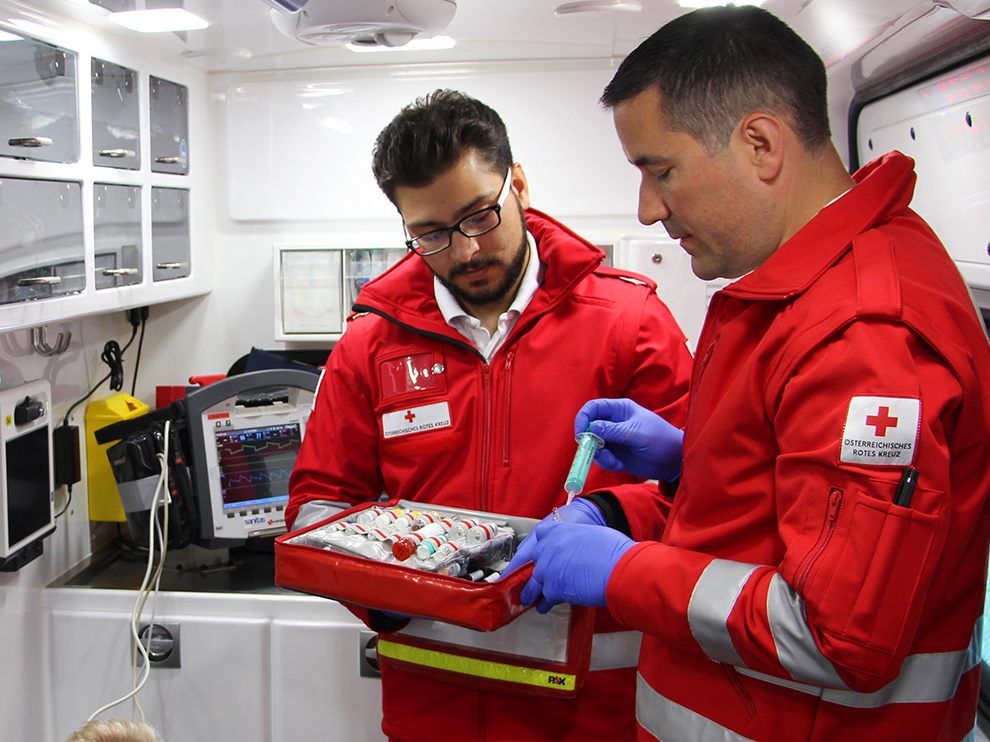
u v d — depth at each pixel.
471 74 2.32
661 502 1.36
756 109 0.92
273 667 1.91
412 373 1.50
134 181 1.99
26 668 1.89
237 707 1.93
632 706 1.46
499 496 1.46
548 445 1.45
